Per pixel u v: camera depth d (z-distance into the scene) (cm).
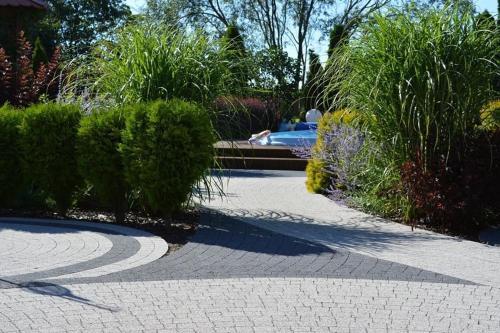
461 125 988
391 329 541
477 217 1014
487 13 1021
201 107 1054
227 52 1109
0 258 770
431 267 760
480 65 998
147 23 1134
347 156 1196
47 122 1045
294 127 2825
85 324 542
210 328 537
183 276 700
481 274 732
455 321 564
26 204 1144
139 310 582
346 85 1058
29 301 602
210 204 1230
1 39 2480
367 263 773
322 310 589
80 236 902
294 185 1575
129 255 791
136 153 947
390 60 1000
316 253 822
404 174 1005
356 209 1193
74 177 1059
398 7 1058
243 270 729
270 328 539
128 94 1062
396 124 1016
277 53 2955
